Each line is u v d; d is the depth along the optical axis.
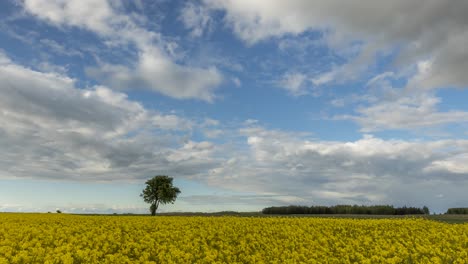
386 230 28.91
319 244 22.89
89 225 28.98
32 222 30.30
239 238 24.36
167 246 20.72
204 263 16.83
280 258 18.95
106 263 16.59
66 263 15.59
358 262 18.66
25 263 16.00
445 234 26.20
